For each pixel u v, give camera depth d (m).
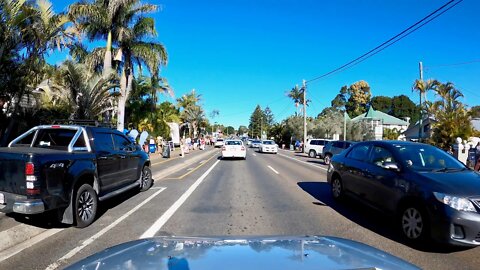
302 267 2.17
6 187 6.35
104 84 20.50
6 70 14.73
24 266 5.03
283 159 30.06
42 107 17.81
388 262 2.46
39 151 6.71
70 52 24.83
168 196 10.70
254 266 2.16
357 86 102.38
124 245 2.87
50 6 15.16
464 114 26.22
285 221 7.67
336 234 6.71
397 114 99.12
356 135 55.94
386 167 7.05
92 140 8.09
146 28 25.52
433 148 7.67
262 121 151.75
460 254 5.68
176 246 2.67
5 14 13.28
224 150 27.91
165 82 33.56
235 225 7.29
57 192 6.55
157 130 39.28
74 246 5.91
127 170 9.80
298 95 69.56
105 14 23.91
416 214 6.21
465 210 5.52
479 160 16.92
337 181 9.77
